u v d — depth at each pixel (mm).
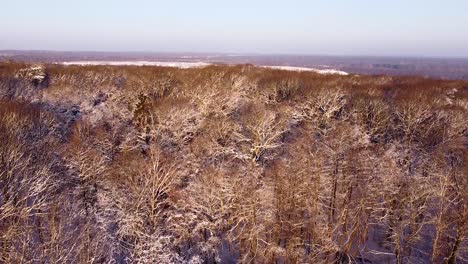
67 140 27594
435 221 20328
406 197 21094
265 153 28391
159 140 27922
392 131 32531
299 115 33375
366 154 23750
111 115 32375
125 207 20172
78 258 16938
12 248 15469
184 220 20891
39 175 20281
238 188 21109
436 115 32281
